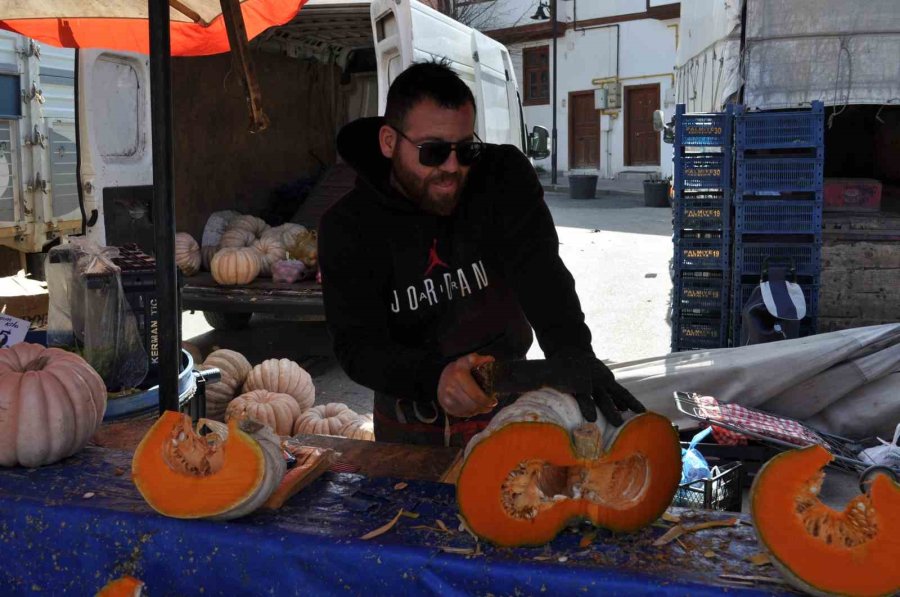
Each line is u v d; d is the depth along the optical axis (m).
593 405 1.67
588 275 11.27
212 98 8.34
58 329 3.20
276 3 3.74
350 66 9.95
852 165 9.12
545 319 2.42
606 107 27.11
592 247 13.64
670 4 25.11
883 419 5.13
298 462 2.03
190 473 1.77
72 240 3.29
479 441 1.58
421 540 1.68
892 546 1.38
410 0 6.23
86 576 1.83
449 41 7.20
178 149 7.98
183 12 3.62
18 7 3.83
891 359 5.14
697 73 8.20
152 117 2.31
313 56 9.34
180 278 2.95
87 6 3.86
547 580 1.52
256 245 7.98
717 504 3.96
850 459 4.61
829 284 6.32
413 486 1.97
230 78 8.51
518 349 2.80
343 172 9.24
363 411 6.31
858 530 1.41
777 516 1.42
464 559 1.58
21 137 7.37
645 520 1.65
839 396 5.19
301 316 7.40
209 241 8.12
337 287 2.51
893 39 5.86
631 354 7.64
